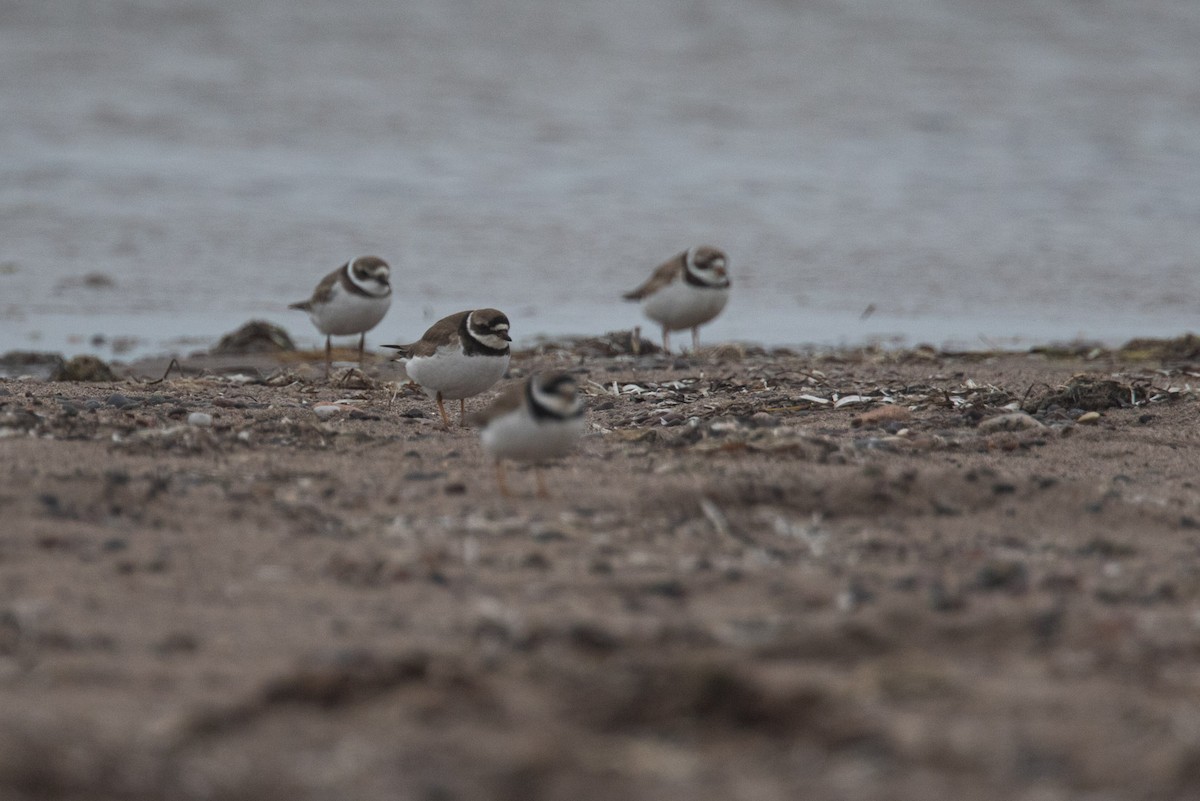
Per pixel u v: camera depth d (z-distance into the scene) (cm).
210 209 2875
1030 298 2305
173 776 580
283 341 1962
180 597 783
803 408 1428
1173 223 2789
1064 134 3516
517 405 973
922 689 666
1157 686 669
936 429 1310
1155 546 923
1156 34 4588
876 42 4522
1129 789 573
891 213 2897
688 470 1089
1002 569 844
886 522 977
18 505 922
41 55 4234
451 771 588
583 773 589
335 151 3400
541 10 4916
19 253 2517
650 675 670
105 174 3120
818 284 2414
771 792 573
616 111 3809
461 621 751
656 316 1962
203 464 1077
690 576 838
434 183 3128
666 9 4941
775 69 4216
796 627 740
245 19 4762
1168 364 1772
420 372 1279
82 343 1988
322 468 1086
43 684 660
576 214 2897
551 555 878
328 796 566
